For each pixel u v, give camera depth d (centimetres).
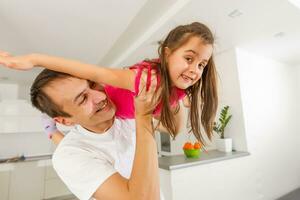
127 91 74
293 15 178
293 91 321
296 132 308
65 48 256
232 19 182
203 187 170
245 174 213
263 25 195
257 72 269
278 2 159
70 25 200
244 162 216
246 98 243
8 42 232
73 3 166
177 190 154
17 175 346
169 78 61
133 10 179
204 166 174
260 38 225
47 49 257
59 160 70
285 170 273
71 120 69
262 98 265
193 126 68
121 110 77
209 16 177
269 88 280
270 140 259
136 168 56
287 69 321
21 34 215
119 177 62
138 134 60
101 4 169
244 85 246
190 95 68
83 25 201
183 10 166
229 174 195
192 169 166
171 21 182
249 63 261
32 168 359
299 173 297
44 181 364
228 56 255
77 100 62
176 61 59
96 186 60
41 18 185
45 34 217
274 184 250
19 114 384
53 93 61
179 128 73
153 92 60
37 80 63
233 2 158
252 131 239
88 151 72
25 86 452
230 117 242
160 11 184
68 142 76
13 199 338
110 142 78
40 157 392
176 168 155
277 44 243
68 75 61
